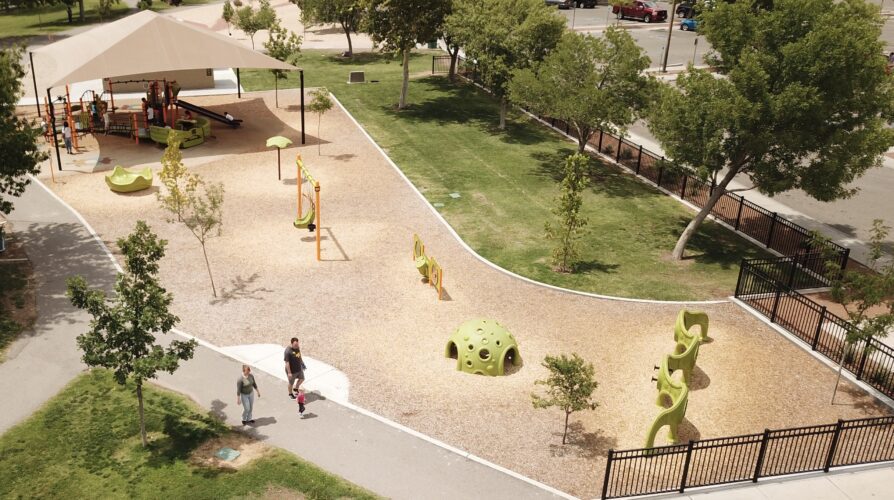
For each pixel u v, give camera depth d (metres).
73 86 47.59
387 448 16.22
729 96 23.34
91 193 30.67
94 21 72.81
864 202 32.19
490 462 15.88
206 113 40.19
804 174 23.23
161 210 29.12
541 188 32.94
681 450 16.27
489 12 38.03
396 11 41.94
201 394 17.97
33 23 71.81
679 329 19.58
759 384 18.94
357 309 22.16
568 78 32.47
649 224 29.64
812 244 24.56
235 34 67.38
